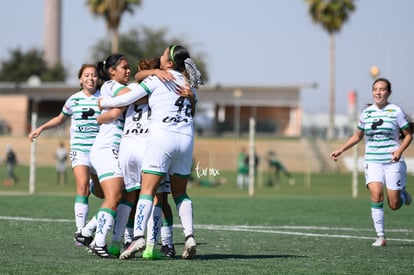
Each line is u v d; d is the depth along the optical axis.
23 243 29.62
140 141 24.58
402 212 51.75
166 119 23.95
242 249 29.80
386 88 32.56
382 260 26.45
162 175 24.02
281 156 146.50
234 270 22.34
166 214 26.34
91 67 30.30
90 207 50.34
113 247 25.08
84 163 30.06
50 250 27.41
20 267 22.14
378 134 32.75
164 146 23.80
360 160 139.38
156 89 24.11
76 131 30.20
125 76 25.81
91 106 30.03
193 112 24.77
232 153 146.88
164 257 25.73
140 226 23.98
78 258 24.73
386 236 36.72
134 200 25.39
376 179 32.81
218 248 30.03
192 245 24.38
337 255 28.03
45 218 41.25
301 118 162.75
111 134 25.16
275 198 66.19
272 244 32.06
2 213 44.03
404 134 32.59
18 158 146.38
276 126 167.88
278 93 175.38
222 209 52.38
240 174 97.94
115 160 24.91
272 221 43.97
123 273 21.11
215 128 165.12
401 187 32.97
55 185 96.75
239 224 41.62
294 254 28.08
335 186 103.06
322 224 42.66
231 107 178.88
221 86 175.38
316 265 24.27
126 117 24.97
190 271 21.84
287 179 121.00
